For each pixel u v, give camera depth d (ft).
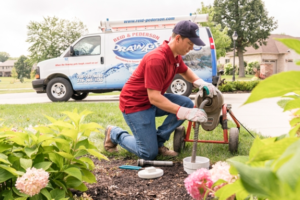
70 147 5.56
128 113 8.86
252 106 24.44
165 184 7.04
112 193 6.49
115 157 9.85
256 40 136.87
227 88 42.16
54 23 80.02
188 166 7.55
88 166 5.95
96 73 28.48
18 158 4.96
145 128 8.74
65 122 5.44
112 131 9.92
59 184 5.22
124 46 27.94
